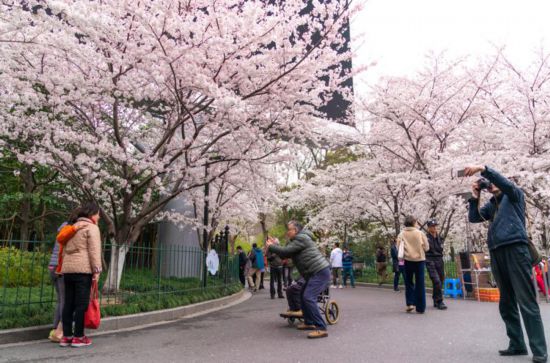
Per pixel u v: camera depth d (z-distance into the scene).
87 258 5.02
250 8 7.28
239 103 6.82
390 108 13.80
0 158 12.69
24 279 8.91
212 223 14.54
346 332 5.71
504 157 12.20
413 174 13.95
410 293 7.77
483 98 14.52
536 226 12.94
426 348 4.61
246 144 9.60
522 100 13.41
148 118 10.19
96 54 7.54
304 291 5.63
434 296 8.35
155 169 8.26
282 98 8.84
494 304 9.16
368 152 17.78
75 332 4.89
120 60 7.10
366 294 12.48
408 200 15.41
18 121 7.79
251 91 9.03
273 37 7.89
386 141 15.57
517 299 3.98
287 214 27.75
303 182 19.36
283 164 10.56
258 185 11.52
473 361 4.00
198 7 8.48
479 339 5.07
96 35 6.57
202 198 12.59
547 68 13.77
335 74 9.45
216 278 11.37
